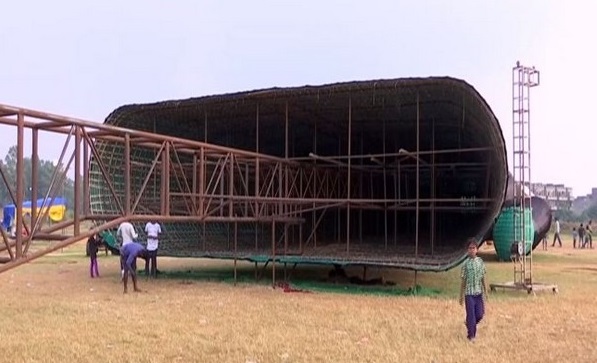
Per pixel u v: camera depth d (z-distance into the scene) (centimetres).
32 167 924
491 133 1669
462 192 3127
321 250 2242
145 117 2175
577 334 1100
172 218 1224
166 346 996
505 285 1675
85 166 1012
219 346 995
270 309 1374
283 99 1934
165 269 2406
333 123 2388
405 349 974
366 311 1341
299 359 912
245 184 1742
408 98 1878
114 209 1950
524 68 1711
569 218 9394
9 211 3195
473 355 937
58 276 2091
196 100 1984
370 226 3306
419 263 1705
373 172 2791
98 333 1098
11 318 1248
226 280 2009
